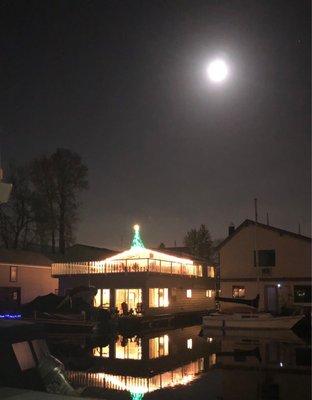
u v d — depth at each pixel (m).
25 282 47.19
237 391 16.28
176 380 18.17
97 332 33.44
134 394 15.77
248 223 43.44
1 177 9.66
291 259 41.72
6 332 8.95
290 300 41.09
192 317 47.47
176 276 45.09
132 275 40.22
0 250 47.47
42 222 56.62
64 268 43.19
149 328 39.16
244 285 42.72
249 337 32.28
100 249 52.84
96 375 19.20
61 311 34.59
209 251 76.31
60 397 7.88
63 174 58.69
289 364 21.33
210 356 24.09
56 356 24.53
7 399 7.71
